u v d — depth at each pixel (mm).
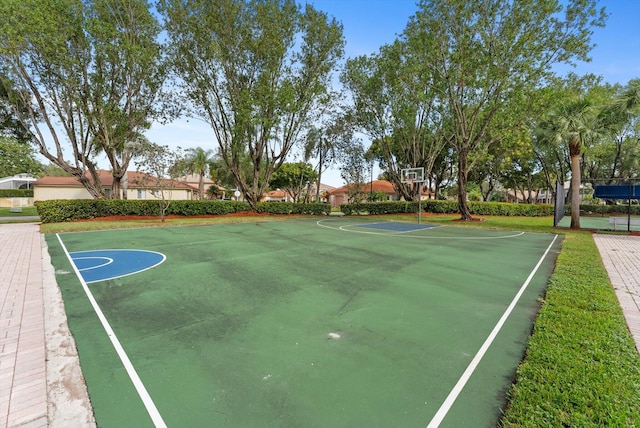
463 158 18031
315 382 2402
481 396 2250
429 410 2092
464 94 17719
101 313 3803
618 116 14211
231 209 20969
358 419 1998
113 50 15156
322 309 3957
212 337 3170
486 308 4047
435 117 22312
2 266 6168
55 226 12617
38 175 36594
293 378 2457
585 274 5703
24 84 14500
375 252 7906
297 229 13391
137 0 16062
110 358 2764
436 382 2418
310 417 2012
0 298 4332
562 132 14086
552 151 26906
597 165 29969
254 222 16844
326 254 7566
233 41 17484
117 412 2072
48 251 7746
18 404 2145
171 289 4746
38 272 5719
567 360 2680
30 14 12703
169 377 2469
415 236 11250
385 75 20531
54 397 2230
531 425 1937
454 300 4348
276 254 7508
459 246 9016
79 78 15180
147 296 4426
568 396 2193
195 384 2377
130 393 2273
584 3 12867
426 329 3393
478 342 3096
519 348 2979
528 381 2387
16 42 12766
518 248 8789
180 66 17547
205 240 9727
